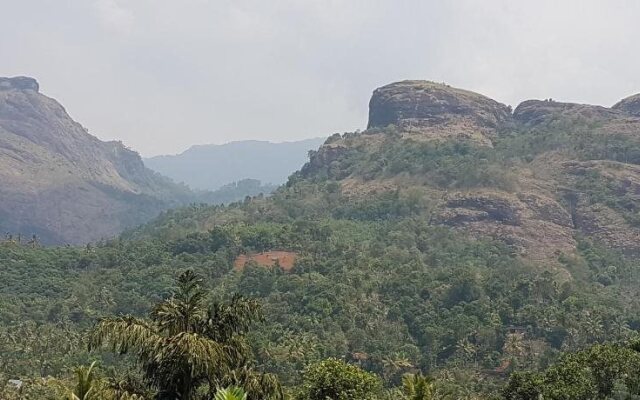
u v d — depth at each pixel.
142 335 17.08
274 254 150.50
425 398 34.72
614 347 55.06
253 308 18.95
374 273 130.62
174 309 18.12
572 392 49.03
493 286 125.31
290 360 90.75
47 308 128.38
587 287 137.12
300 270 133.75
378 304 117.44
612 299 125.56
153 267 144.75
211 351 16.73
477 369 100.38
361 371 39.88
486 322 110.75
